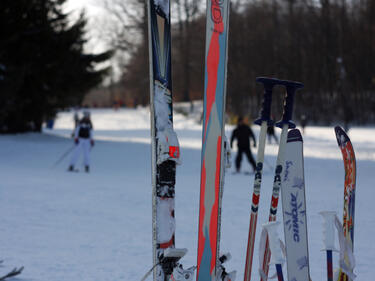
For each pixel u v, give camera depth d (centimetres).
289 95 256
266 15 6462
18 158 1805
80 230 573
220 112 253
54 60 2617
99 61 2833
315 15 6231
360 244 514
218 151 252
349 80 6075
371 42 6144
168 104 265
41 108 2761
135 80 6712
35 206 728
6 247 478
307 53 6338
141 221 639
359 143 2819
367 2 6219
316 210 725
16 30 2502
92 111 6281
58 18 2658
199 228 264
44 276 382
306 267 256
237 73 6156
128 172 1412
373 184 1092
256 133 3644
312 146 2569
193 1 5991
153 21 262
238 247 501
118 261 437
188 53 6141
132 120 5269
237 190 980
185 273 254
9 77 2438
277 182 255
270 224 242
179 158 260
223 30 253
